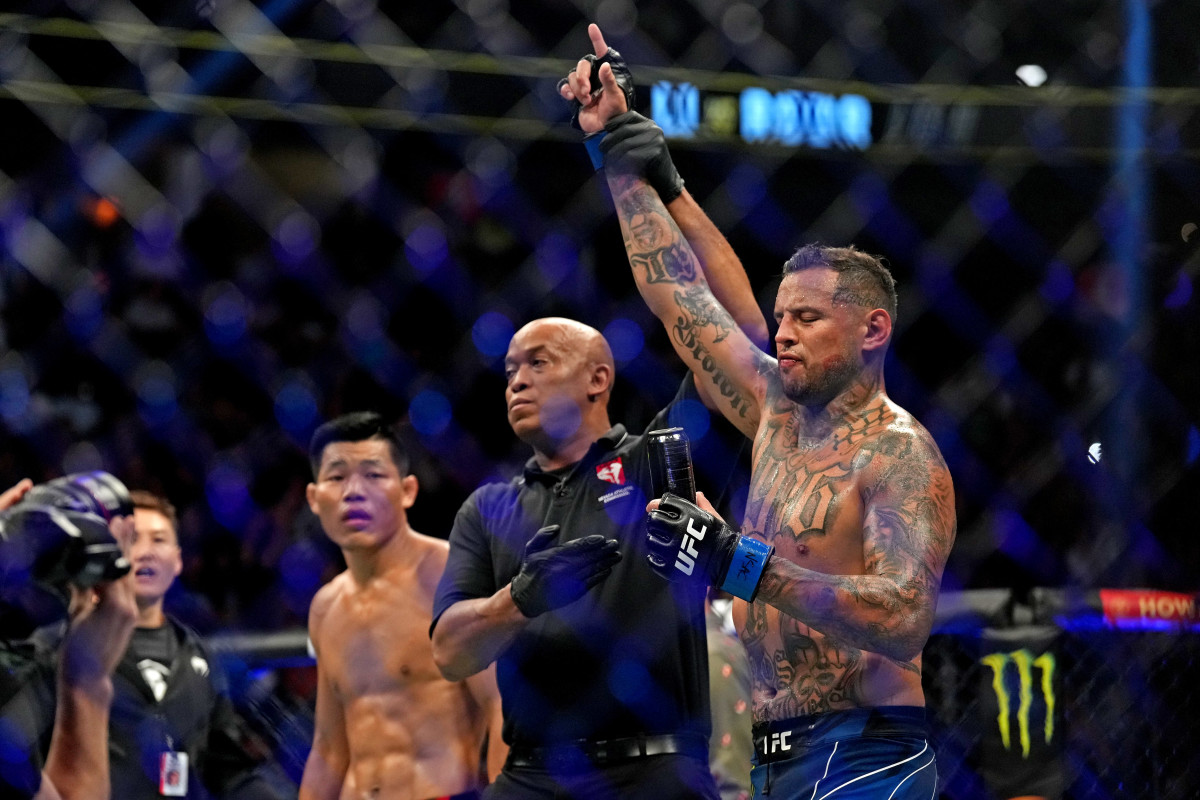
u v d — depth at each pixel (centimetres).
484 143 1106
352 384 1110
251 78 1008
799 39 1134
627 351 1132
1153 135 1120
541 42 1105
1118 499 1062
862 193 1120
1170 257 1111
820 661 464
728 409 543
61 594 445
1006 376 1138
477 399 1123
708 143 1079
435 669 719
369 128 1052
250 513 1054
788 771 465
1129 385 1094
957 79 1152
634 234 554
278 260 1095
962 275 1155
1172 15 1123
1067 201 1147
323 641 742
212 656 774
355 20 1065
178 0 1015
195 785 748
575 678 579
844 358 484
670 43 1120
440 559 740
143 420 1059
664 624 581
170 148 1052
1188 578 1012
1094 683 738
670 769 566
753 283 1115
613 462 609
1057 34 1151
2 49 954
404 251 1119
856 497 465
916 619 423
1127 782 728
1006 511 1095
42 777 468
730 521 1005
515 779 583
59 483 466
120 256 1061
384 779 708
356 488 726
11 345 1037
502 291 1127
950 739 722
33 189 1029
